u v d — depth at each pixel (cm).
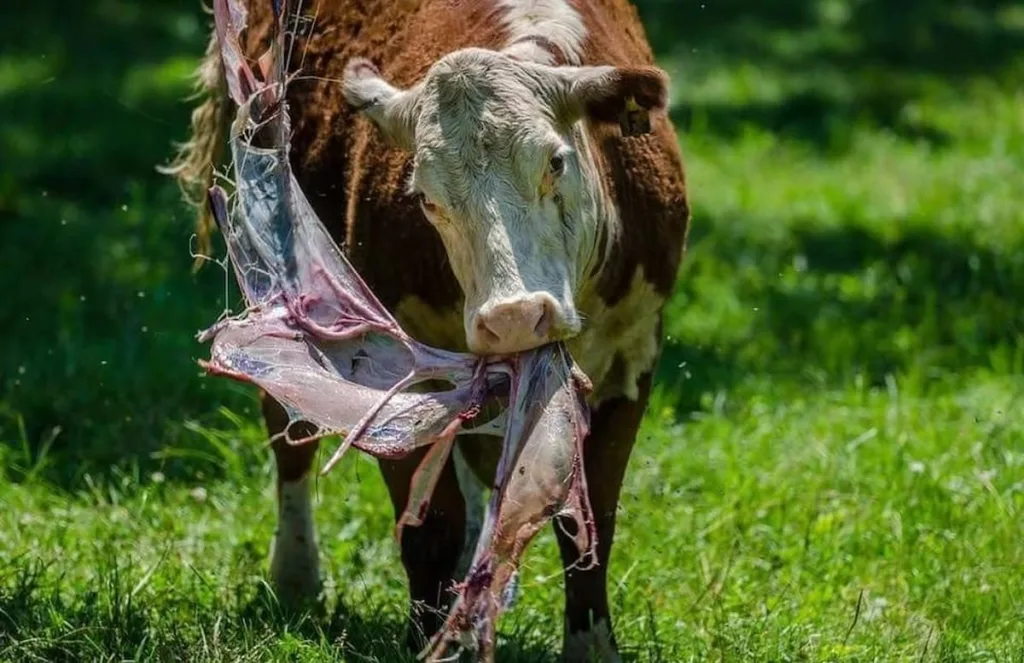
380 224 965
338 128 1042
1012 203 2183
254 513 1251
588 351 967
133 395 1459
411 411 812
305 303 863
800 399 1488
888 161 2473
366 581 1145
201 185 1243
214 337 868
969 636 1055
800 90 2969
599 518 1023
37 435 1424
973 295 1767
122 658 950
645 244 970
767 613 1062
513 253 796
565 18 968
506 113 819
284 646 974
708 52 3356
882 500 1245
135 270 1848
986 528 1193
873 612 1080
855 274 1909
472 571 774
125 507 1247
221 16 984
